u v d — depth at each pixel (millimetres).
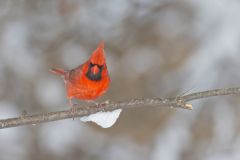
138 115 11672
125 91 11680
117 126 11789
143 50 12000
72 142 12062
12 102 12180
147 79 11734
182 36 11812
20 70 12445
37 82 12320
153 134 11602
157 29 12062
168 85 11602
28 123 6586
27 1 12945
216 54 11469
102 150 11930
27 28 12875
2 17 12867
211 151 11242
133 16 12430
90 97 7148
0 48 12633
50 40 12750
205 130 11383
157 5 12305
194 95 6461
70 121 12211
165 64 11773
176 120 11555
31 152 11984
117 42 12266
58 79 12336
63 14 12836
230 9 11617
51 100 12109
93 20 12711
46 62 12539
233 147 11219
